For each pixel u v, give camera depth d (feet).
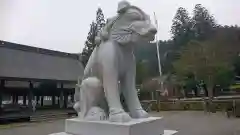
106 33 9.00
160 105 71.00
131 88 9.36
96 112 8.58
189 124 39.70
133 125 7.50
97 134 7.92
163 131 9.37
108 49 8.66
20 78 57.62
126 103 9.39
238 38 84.23
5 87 61.77
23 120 53.67
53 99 82.74
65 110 68.08
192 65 73.46
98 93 8.91
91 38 89.97
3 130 39.83
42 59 73.82
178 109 69.26
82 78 10.01
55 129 39.50
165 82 86.94
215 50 73.72
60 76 72.13
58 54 81.56
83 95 9.05
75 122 8.64
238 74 92.02
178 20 140.36
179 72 79.66
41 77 65.16
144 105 58.18
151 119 8.73
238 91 90.74
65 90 76.74
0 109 53.26
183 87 86.63
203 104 65.16
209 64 69.36
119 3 8.93
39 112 61.72
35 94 79.51
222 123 40.11
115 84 8.53
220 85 74.18
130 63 9.37
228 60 75.61
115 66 8.59
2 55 63.31
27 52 71.51
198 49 75.77
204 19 125.59
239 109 50.19
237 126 35.70
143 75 83.82
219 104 62.59
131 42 8.79
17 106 63.93
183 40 125.90
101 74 8.97
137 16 8.69
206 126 37.01
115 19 8.98
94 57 9.26
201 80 74.02
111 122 7.91
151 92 81.41
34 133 35.70
